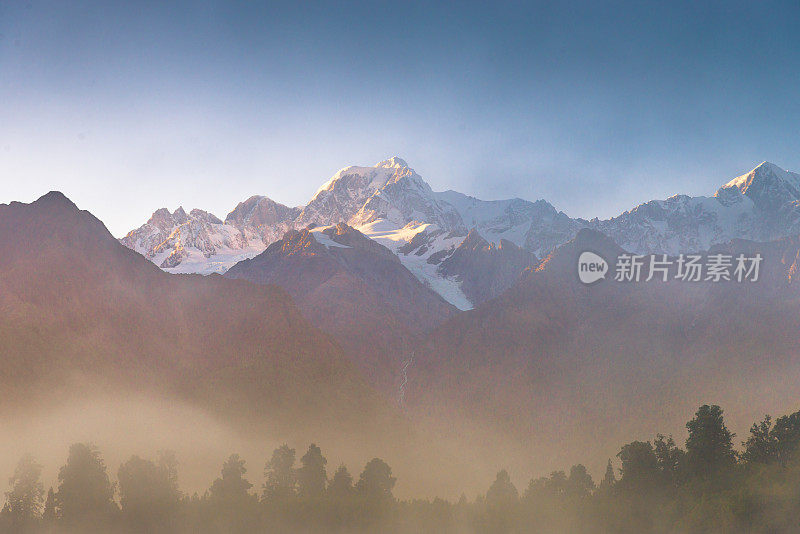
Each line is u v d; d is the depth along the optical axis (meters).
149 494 75.94
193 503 78.25
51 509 74.88
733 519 65.81
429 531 74.62
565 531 72.75
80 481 76.00
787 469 72.06
